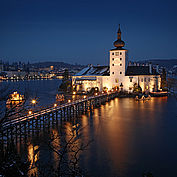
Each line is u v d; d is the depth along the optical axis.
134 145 34.69
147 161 28.62
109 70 109.19
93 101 75.06
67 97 92.31
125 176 24.55
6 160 11.41
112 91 95.69
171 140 37.38
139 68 105.12
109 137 38.78
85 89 107.62
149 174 23.91
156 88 103.75
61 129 42.22
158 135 40.44
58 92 120.19
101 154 30.47
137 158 29.52
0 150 11.59
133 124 49.09
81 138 37.25
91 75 107.62
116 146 33.97
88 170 25.31
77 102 59.12
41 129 41.88
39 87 165.62
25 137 33.59
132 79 100.19
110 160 28.64
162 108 69.81
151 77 101.50
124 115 59.19
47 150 28.41
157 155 30.61
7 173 11.06
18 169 11.29
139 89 98.31
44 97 93.81
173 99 88.62
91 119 53.94
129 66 107.62
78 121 51.16
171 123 50.12
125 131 43.09
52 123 45.56
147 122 51.12
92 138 37.78
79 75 110.81
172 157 29.89
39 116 39.97
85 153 30.30
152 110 66.50
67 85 125.81
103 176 24.34
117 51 101.12
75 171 15.42
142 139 37.97
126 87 101.06
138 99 87.31
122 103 80.75
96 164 27.17
